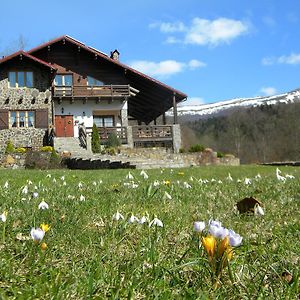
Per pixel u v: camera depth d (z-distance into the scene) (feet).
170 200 14.92
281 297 5.40
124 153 81.92
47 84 93.25
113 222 9.69
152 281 5.91
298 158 204.23
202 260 6.23
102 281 5.96
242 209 11.75
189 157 81.61
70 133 94.27
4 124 90.58
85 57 97.09
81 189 18.95
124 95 94.89
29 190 18.79
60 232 8.88
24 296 5.29
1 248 7.73
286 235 8.85
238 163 85.51
